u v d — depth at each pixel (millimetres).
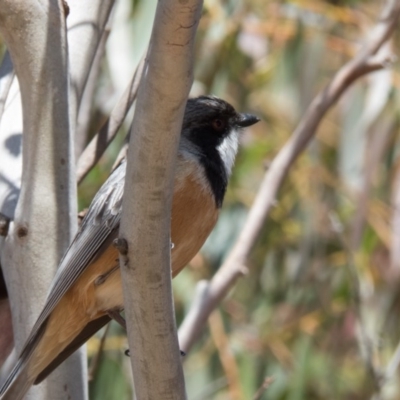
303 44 12719
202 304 9141
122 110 8180
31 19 6773
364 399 12461
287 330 12258
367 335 9953
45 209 6824
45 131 6824
